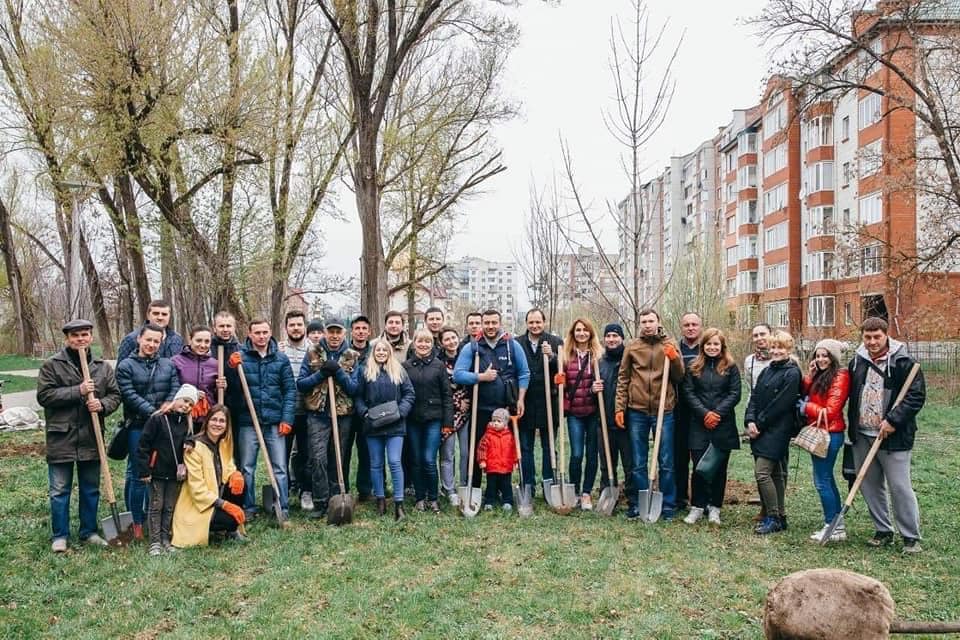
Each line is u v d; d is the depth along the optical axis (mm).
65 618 5004
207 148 15000
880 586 3359
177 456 6410
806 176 35438
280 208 17125
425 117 19406
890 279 20359
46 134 15594
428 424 7656
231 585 5590
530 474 7965
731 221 48625
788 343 6961
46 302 41656
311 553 6336
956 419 14750
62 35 13422
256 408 7281
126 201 16094
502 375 7844
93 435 6527
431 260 22797
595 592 5430
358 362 7773
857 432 6617
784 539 6758
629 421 7598
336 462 7398
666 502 7512
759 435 7043
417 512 7609
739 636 4688
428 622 4934
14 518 7289
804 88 20750
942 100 19188
